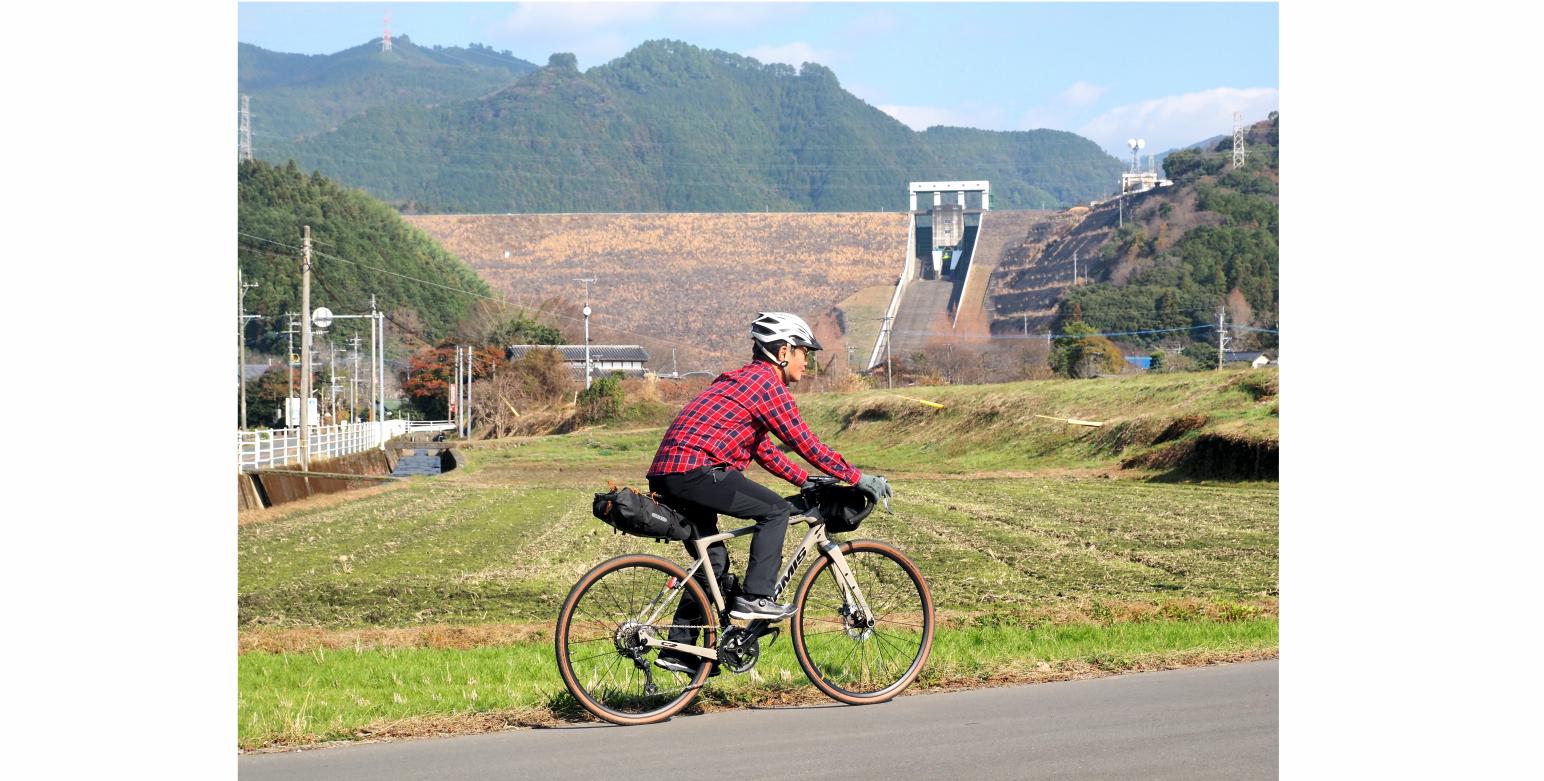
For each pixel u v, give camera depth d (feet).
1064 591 40.70
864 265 554.05
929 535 62.95
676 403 249.34
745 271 550.77
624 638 19.75
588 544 63.16
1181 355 325.62
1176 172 499.10
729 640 20.15
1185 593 39.83
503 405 271.90
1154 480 108.68
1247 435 104.88
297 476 101.19
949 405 180.14
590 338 432.25
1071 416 153.48
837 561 21.04
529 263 558.15
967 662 23.52
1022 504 84.02
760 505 20.06
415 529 73.61
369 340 363.15
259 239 382.01
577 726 19.21
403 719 19.67
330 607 40.65
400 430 255.50
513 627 33.91
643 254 570.87
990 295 496.64
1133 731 18.45
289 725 19.21
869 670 21.42
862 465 155.02
